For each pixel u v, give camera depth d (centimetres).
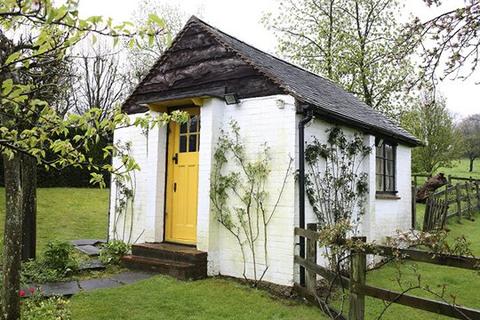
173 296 546
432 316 505
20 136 262
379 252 379
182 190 753
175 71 793
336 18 1991
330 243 444
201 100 697
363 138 830
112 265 714
